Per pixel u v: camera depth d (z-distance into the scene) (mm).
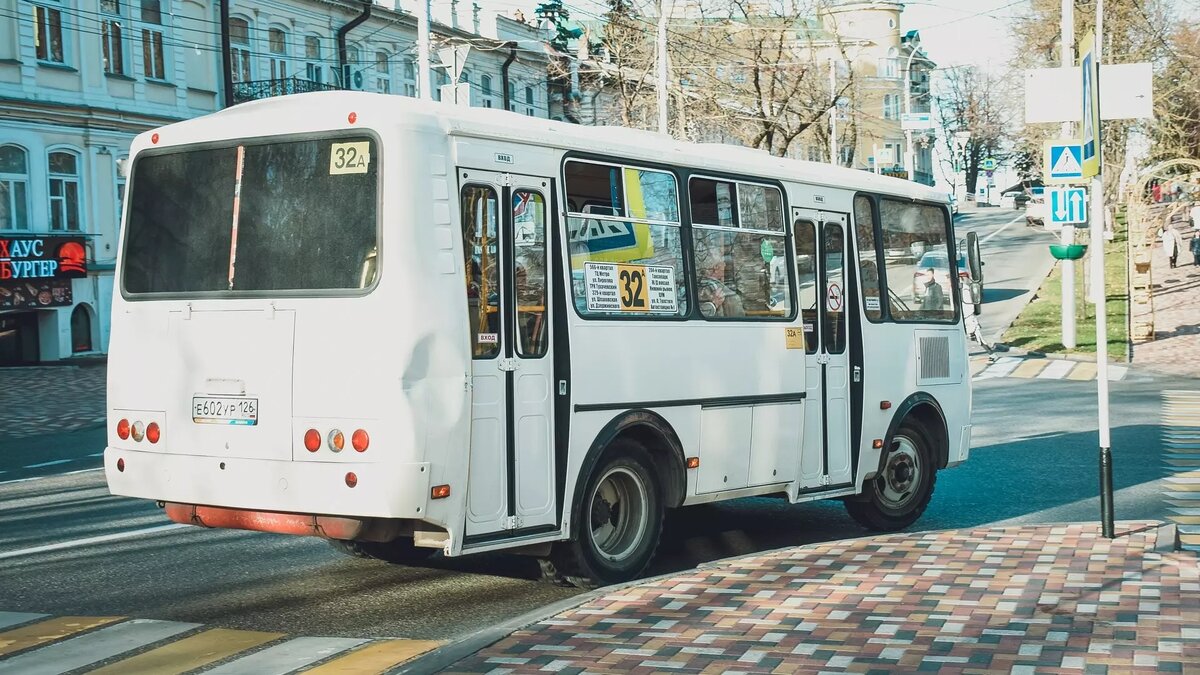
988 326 36625
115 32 36656
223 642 7016
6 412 22562
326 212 7562
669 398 9000
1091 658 5977
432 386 7281
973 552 8555
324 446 7348
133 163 8336
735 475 9609
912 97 90562
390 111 7445
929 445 11656
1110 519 9008
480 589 8539
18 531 10586
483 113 7945
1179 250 51406
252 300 7684
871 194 11305
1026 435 17172
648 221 8977
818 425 10477
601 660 6094
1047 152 10484
